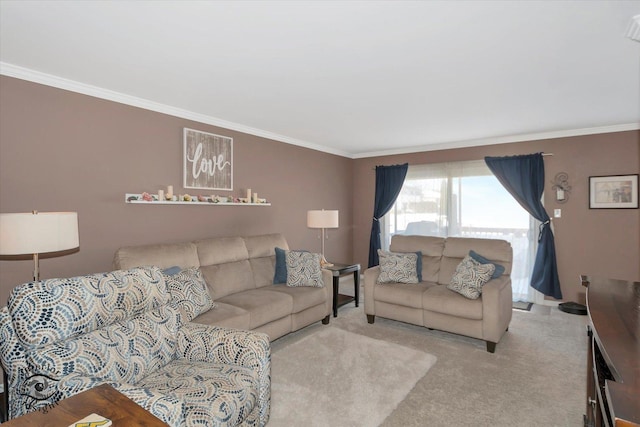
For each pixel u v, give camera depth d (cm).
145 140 328
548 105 341
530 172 464
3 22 189
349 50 225
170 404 126
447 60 240
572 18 186
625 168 417
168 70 257
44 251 195
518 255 487
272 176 468
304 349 310
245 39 210
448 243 396
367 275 386
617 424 75
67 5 173
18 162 252
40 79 261
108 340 157
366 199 623
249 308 286
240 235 422
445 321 332
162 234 342
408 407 221
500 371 269
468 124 416
